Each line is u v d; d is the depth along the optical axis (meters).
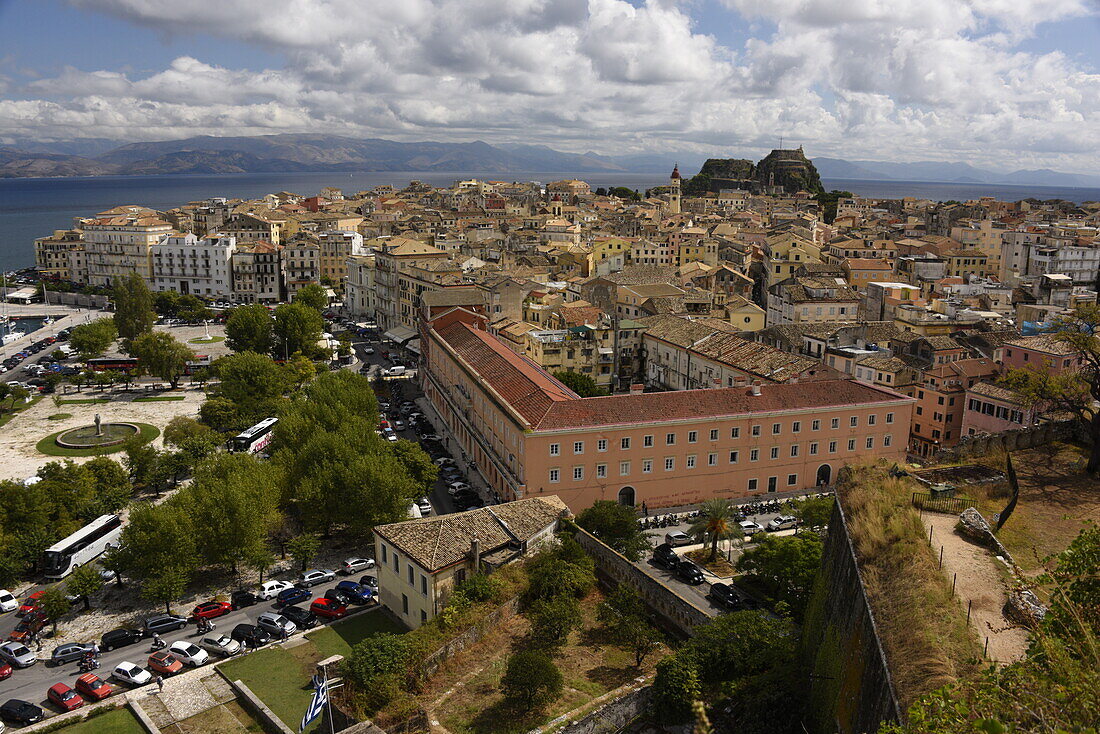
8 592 99.38
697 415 120.00
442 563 84.00
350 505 108.94
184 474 141.88
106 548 110.38
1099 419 70.56
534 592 84.44
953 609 44.75
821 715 53.75
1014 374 93.38
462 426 151.12
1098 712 26.48
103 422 174.25
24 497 108.56
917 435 156.75
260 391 174.38
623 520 99.19
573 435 113.88
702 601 89.56
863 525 55.44
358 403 149.25
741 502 124.19
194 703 75.44
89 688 77.75
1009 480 64.19
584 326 192.12
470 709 67.06
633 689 67.62
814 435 126.56
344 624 89.88
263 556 100.12
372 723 62.78
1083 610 33.53
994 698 28.98
